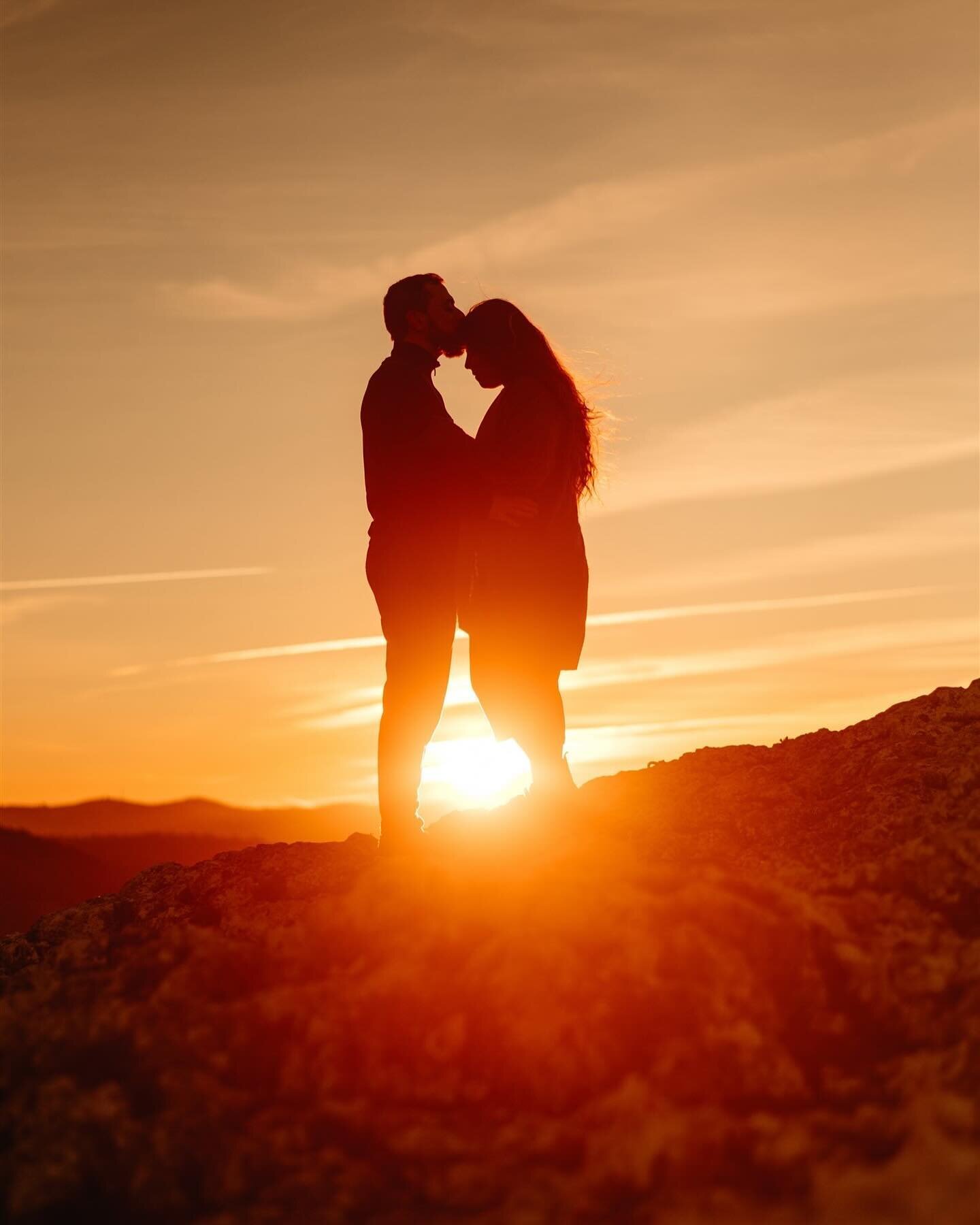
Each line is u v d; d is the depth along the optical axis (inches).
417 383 237.1
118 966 185.0
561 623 252.4
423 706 236.7
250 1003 156.9
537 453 240.5
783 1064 142.6
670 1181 123.7
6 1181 134.7
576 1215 121.0
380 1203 129.8
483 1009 151.9
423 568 234.1
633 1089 136.8
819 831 238.8
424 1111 144.7
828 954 161.0
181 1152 135.8
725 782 277.9
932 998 156.8
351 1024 152.9
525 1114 142.0
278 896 252.1
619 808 268.2
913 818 227.1
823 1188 115.6
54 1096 143.3
